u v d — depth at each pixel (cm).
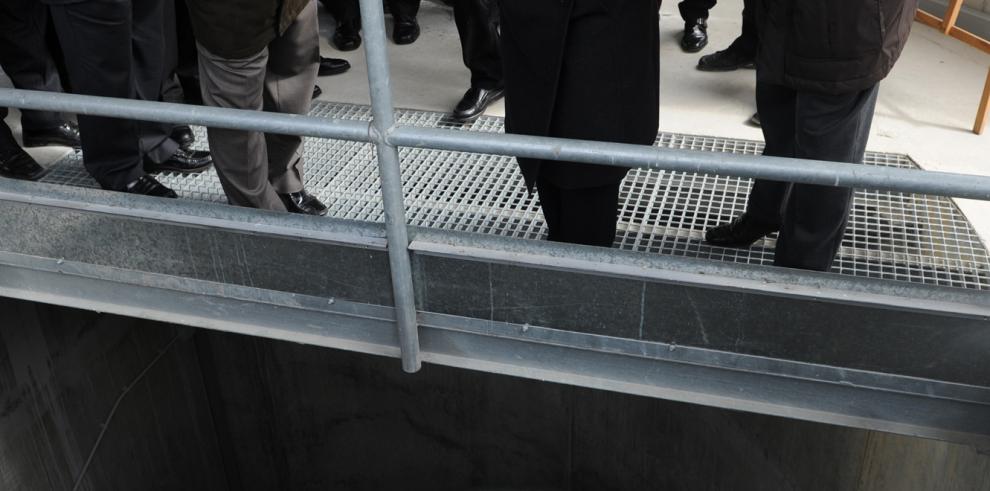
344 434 512
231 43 240
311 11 271
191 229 235
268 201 280
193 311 254
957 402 204
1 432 353
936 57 390
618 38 207
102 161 292
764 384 216
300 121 199
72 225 245
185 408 483
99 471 413
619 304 212
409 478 518
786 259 250
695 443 420
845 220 244
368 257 223
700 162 180
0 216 252
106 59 264
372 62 185
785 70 225
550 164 229
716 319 207
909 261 272
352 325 240
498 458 496
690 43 399
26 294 269
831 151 230
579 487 492
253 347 491
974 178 170
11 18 316
